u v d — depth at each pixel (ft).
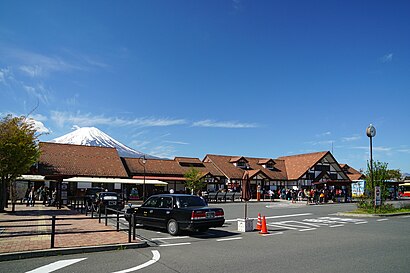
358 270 25.40
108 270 25.18
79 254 31.19
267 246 36.29
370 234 46.01
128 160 153.69
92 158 142.82
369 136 83.41
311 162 180.55
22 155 71.31
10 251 29.76
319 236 44.14
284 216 73.15
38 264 26.99
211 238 42.45
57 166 129.80
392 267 26.37
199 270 25.39
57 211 76.79
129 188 140.15
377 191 79.20
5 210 75.31
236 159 178.50
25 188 120.98
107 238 38.04
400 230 50.42
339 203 131.75
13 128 72.84
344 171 210.38
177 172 156.35
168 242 39.04
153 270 25.32
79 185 127.85
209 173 158.71
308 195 130.72
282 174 182.91
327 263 27.78
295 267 26.35
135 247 34.81
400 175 206.49
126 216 38.63
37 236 38.55
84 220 59.16
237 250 33.83
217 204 118.01
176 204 45.42
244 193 53.21
